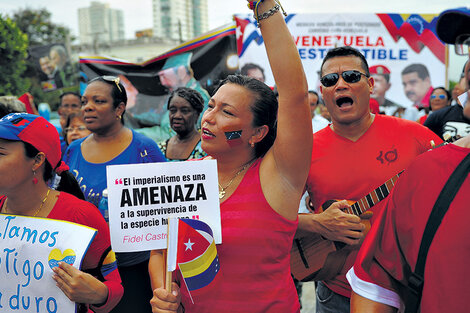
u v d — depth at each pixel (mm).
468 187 1120
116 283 1692
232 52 4555
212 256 1406
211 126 1552
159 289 1419
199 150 3707
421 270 1179
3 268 1562
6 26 11430
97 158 2818
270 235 1498
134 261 2572
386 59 5652
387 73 5672
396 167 2229
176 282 1582
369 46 5613
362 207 2205
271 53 1451
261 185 1531
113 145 2840
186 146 3770
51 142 1595
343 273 2279
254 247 1486
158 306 1404
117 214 1506
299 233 2291
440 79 5668
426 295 1173
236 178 1587
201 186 1520
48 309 1525
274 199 1508
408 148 2248
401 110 5734
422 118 5258
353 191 2262
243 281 1498
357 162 2260
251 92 1533
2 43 11297
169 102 3738
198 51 4605
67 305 1515
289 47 1436
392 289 1310
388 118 2342
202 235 1393
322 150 2344
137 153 2838
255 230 1486
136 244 1511
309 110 1470
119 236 1506
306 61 5566
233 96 1529
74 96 5352
